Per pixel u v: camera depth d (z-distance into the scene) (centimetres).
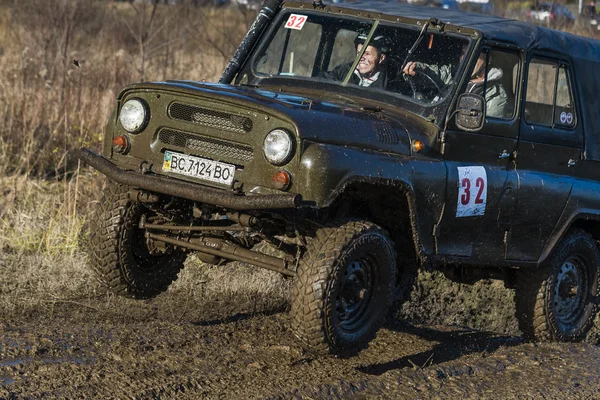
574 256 1291
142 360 977
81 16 3005
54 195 1720
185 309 1230
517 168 1144
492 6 2736
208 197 912
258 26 1178
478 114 1018
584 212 1232
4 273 1305
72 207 1552
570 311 1308
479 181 1073
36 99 2070
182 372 953
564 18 2666
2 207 1612
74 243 1426
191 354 1019
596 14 2694
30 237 1466
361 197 998
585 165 1243
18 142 1980
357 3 1195
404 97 1067
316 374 998
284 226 982
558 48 1188
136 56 2606
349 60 1114
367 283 982
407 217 1025
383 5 1195
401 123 1021
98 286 1282
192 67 2525
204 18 3066
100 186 1664
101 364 952
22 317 1129
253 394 903
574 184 1221
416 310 1438
